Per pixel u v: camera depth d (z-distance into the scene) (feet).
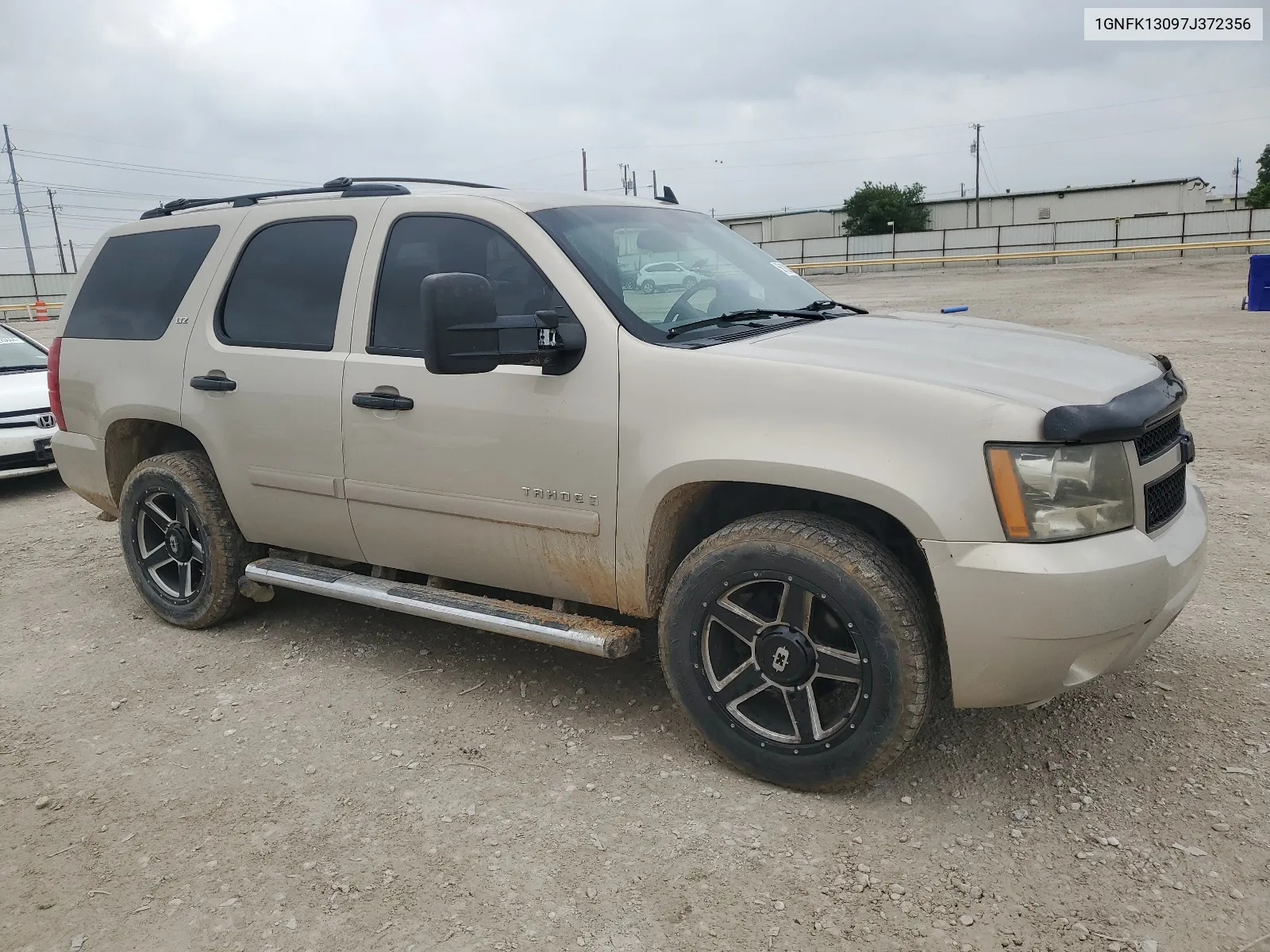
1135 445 9.32
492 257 11.71
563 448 10.91
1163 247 127.44
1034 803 9.87
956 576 8.93
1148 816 9.55
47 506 25.11
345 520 13.15
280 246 13.74
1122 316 57.11
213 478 14.89
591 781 10.68
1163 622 9.49
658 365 10.32
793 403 9.58
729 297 12.15
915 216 208.13
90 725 12.53
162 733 12.23
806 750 10.02
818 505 10.59
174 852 9.74
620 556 10.85
